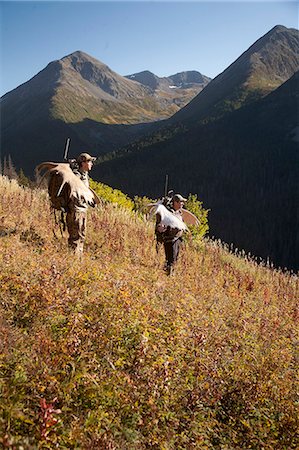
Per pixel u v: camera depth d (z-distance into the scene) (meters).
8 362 3.99
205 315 6.50
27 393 3.76
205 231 16.20
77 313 4.96
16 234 8.46
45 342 4.37
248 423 4.31
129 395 4.05
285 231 138.50
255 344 5.90
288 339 6.48
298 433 4.38
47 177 8.39
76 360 4.22
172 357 4.69
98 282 6.22
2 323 4.73
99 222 11.81
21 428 3.35
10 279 5.72
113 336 4.82
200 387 4.54
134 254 9.90
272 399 4.81
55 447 3.25
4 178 14.09
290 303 9.76
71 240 8.22
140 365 4.47
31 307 5.10
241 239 136.75
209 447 3.96
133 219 14.87
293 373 5.44
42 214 10.77
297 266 124.25
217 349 5.34
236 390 4.74
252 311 7.79
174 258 9.48
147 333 4.85
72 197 8.09
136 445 3.61
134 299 5.94
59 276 5.95
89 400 3.86
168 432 3.87
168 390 4.28
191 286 8.38
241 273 12.68
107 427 3.58
